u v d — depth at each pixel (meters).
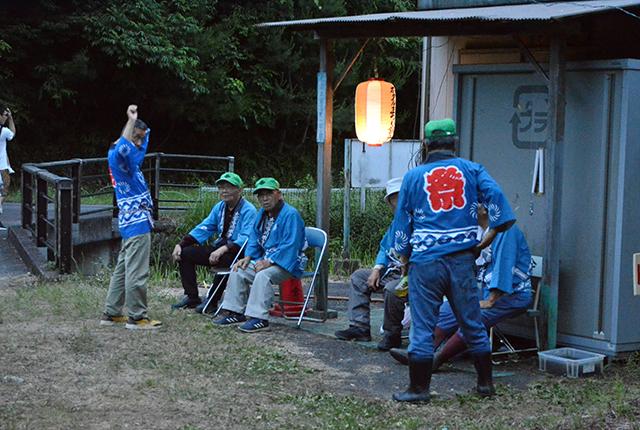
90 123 22.31
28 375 4.57
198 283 9.17
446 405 4.39
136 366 4.91
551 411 4.27
